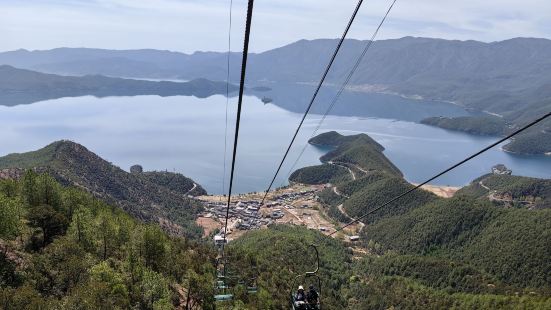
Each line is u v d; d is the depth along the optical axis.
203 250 133.62
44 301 51.09
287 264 168.00
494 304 150.62
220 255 135.50
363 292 177.38
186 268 98.00
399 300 166.88
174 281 89.56
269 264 150.62
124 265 78.62
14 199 79.62
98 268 67.00
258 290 115.81
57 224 80.94
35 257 66.06
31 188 91.94
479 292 172.75
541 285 180.00
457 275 186.25
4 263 60.69
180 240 134.62
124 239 90.56
